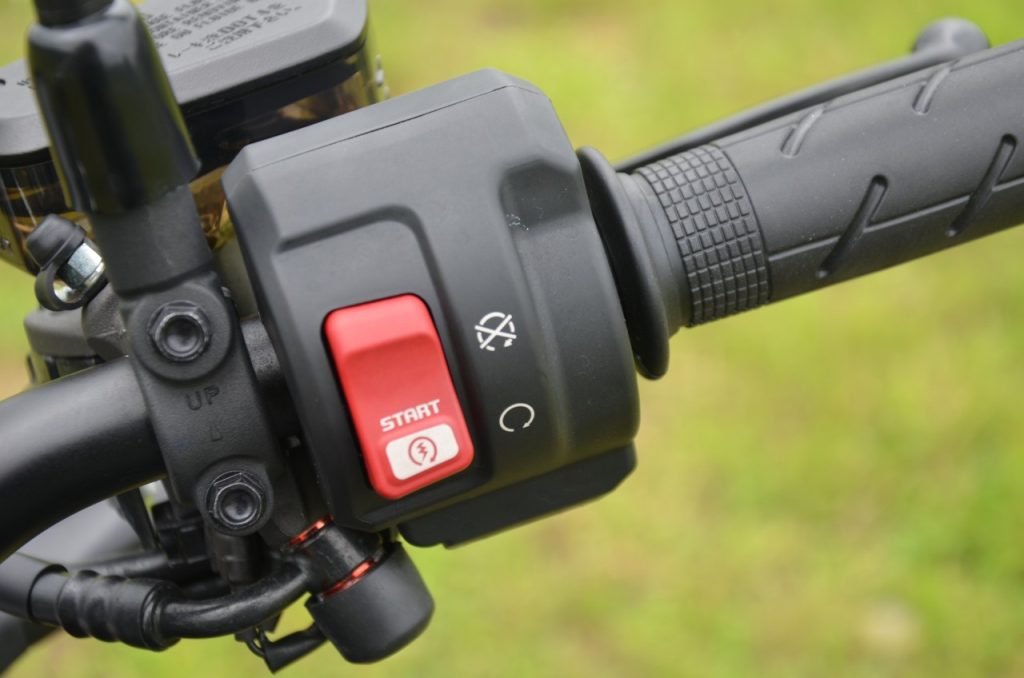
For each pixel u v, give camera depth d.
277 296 0.40
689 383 1.43
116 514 0.51
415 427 0.40
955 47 0.49
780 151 0.45
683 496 1.32
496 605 1.24
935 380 1.40
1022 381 1.40
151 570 0.46
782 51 1.91
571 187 0.41
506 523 0.44
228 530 0.41
